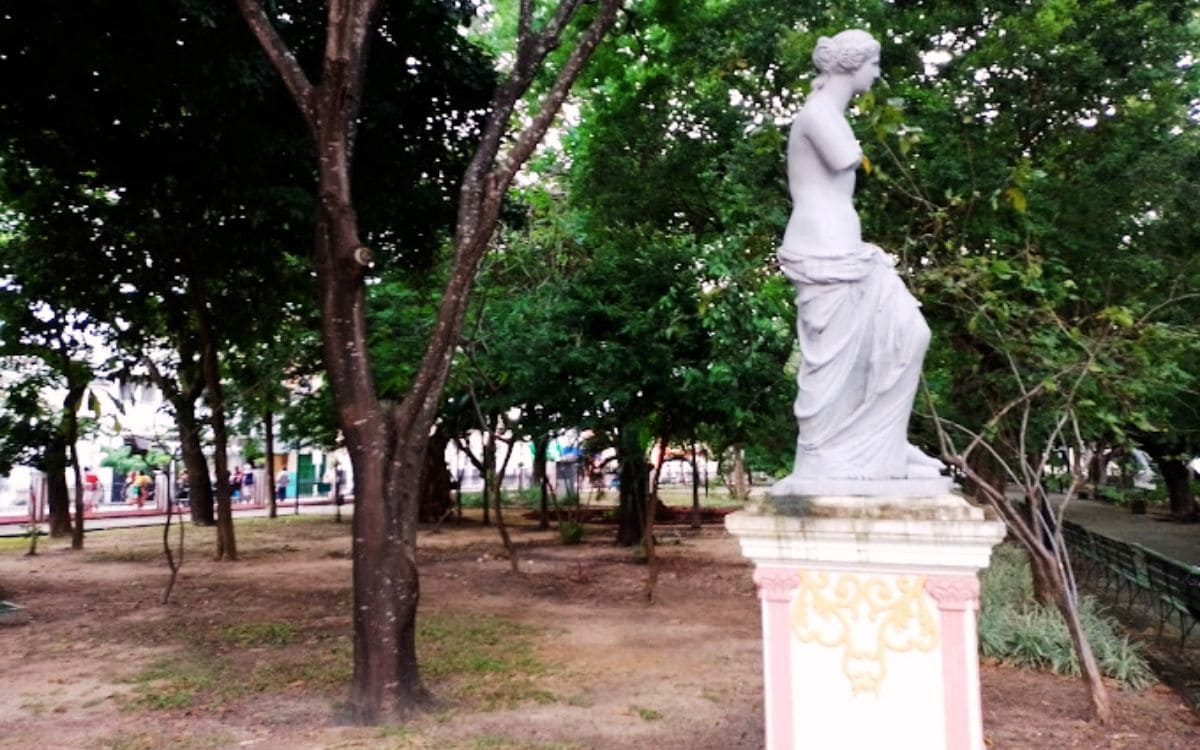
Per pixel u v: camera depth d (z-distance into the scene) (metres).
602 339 12.15
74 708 7.14
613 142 13.43
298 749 5.98
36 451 18.02
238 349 20.12
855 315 4.85
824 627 4.58
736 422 11.62
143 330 17.55
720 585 13.13
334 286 6.84
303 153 11.31
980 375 8.98
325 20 10.67
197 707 7.10
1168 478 24.45
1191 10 10.64
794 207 5.18
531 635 9.68
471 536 20.42
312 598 12.23
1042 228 8.51
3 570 15.24
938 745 4.31
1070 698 7.27
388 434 6.91
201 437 20.36
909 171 8.45
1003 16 9.96
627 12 11.70
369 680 6.70
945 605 4.35
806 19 11.03
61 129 11.02
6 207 15.65
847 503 4.56
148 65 9.76
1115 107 9.88
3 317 16.12
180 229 13.76
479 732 6.34
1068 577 7.24
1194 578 8.73
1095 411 7.27
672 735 6.30
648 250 11.95
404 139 12.57
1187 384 9.43
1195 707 7.06
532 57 7.72
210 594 12.62
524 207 14.01
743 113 12.09
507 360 12.62
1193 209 9.62
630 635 9.71
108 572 14.94
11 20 9.21
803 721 4.57
